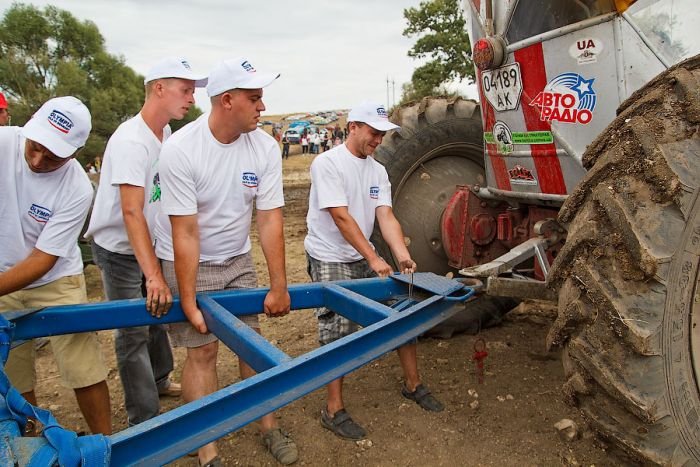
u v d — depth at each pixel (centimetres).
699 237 209
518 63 328
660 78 227
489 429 337
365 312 279
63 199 288
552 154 327
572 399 234
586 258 220
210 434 192
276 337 490
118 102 3966
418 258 473
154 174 337
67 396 405
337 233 368
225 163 297
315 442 335
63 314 271
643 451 219
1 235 292
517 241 414
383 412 362
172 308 291
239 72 277
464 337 464
